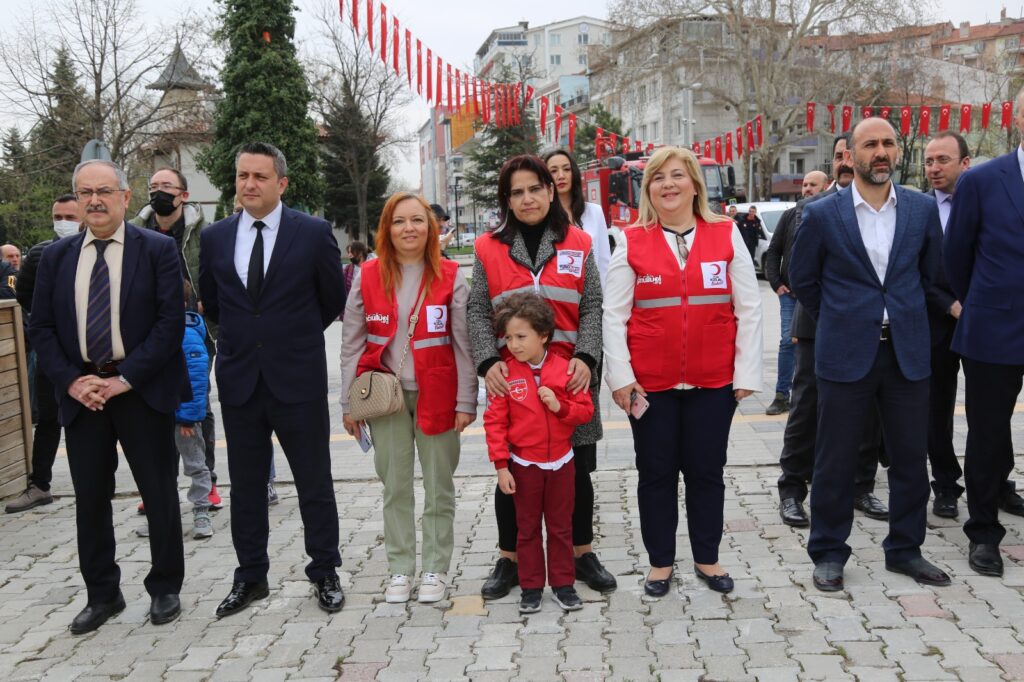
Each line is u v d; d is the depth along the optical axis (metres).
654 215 3.75
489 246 3.82
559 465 3.66
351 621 3.71
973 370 3.88
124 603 3.96
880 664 3.07
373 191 49.41
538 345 3.59
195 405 4.81
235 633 3.63
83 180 3.71
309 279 3.88
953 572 3.90
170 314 3.78
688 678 3.05
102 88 27.03
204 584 4.23
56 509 5.70
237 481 3.89
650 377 3.70
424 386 3.82
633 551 4.40
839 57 35.94
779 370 7.22
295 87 34.06
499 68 48.41
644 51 36.25
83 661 3.43
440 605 3.84
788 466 4.83
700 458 3.75
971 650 3.13
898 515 3.88
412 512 3.99
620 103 39.22
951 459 4.73
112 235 3.83
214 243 3.92
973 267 3.97
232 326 3.83
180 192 5.09
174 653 3.46
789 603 3.64
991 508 3.91
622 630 3.47
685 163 3.67
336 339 15.02
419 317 3.83
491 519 5.03
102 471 3.81
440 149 78.81
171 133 29.61
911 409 3.80
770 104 36.03
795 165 56.81
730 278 3.71
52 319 3.79
